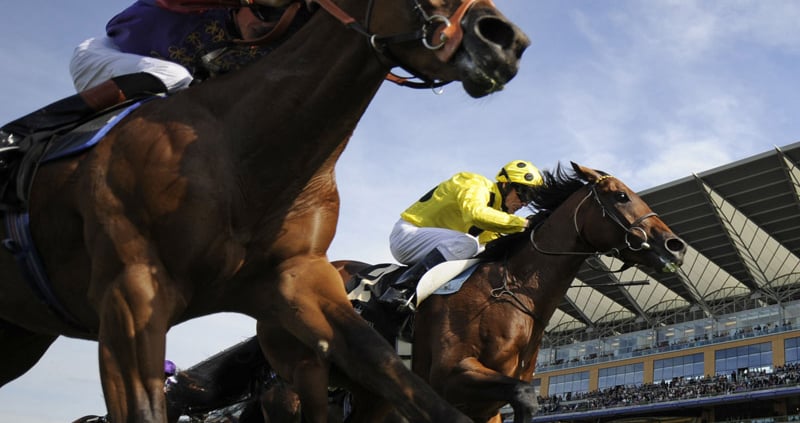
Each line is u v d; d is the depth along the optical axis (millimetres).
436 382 4836
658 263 5211
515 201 5895
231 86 2688
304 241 2695
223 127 2637
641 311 44688
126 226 2471
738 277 40750
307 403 3377
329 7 2537
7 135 2738
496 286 5023
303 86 2584
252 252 2629
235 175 2584
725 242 38344
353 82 2561
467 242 5273
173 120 2590
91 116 2811
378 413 3445
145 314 2395
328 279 2713
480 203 5332
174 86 2957
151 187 2473
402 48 2395
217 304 2734
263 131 2596
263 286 2717
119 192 2498
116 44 3080
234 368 5078
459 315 4957
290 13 2725
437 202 5629
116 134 2613
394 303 4930
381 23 2410
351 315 2625
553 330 49844
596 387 46000
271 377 5059
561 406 46594
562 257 5156
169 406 5012
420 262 5203
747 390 37531
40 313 2865
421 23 2309
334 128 2629
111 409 2357
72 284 2672
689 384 41250
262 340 3562
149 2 3041
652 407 40750
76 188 2600
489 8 2250
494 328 4887
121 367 2373
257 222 2615
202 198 2484
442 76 2363
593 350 47562
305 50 2609
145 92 2871
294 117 2594
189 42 3018
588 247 5270
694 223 37781
